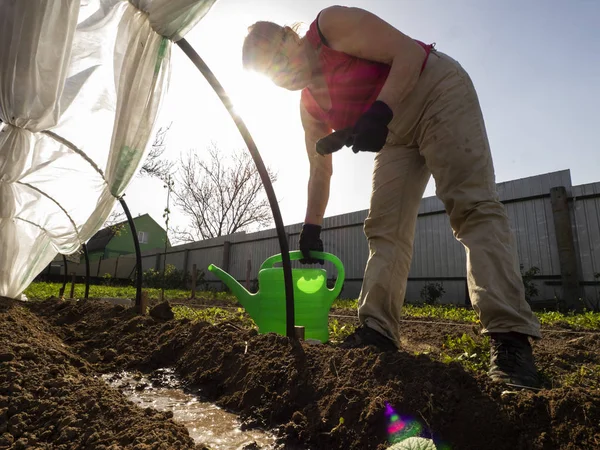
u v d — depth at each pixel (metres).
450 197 1.64
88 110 3.01
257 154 1.97
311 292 2.38
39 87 2.19
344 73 1.71
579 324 4.12
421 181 1.94
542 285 7.27
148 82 2.27
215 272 2.55
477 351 2.16
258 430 1.34
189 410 1.55
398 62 1.53
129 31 2.26
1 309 2.52
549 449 0.98
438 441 1.08
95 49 2.64
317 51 1.73
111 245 29.61
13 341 1.71
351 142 1.47
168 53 2.28
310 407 1.35
